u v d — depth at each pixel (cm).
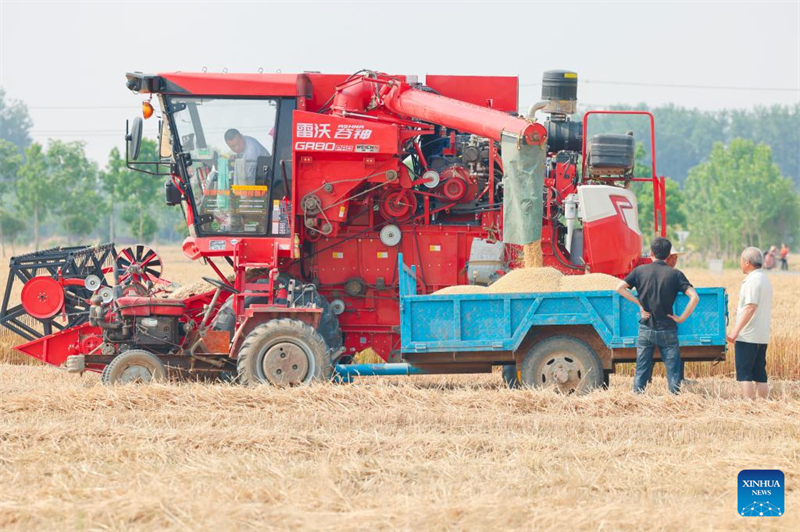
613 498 1850
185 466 2011
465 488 1861
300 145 3275
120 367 3112
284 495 1820
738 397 2948
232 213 3375
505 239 3178
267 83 3362
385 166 3325
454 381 3622
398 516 1695
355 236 3459
